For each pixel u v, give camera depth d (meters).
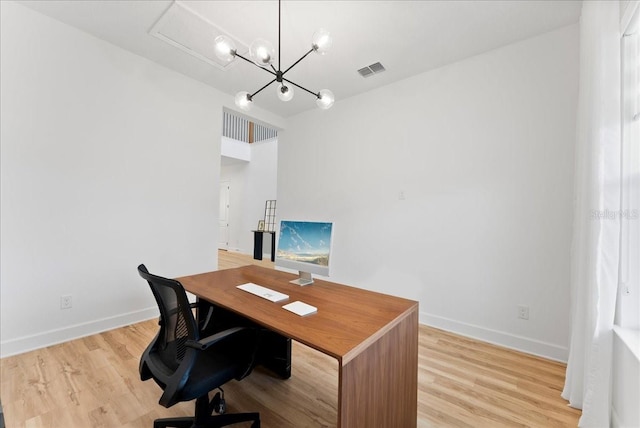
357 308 1.46
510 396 1.81
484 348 2.47
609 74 1.56
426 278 3.01
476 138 2.72
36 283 2.29
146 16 2.31
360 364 1.08
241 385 1.94
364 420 1.11
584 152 1.70
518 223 2.48
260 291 1.72
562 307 2.27
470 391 1.86
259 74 3.21
